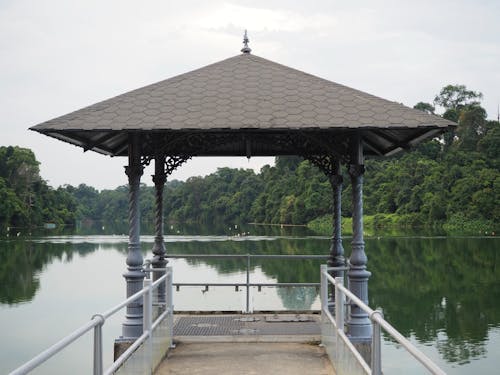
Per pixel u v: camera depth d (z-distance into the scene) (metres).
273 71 7.57
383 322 3.31
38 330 16.19
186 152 8.20
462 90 79.06
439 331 18.73
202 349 6.61
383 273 29.69
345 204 45.69
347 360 4.94
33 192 81.25
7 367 12.36
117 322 15.37
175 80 7.39
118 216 127.62
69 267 31.47
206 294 8.31
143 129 6.14
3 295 22.48
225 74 7.52
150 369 5.48
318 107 6.57
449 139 68.19
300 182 58.22
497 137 59.38
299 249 30.34
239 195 72.19
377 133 6.98
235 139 7.79
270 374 5.70
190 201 79.75
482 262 32.84
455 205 51.47
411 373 12.64
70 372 8.09
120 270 30.08
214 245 34.31
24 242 50.59
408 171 57.09
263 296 8.28
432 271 30.17
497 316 20.48
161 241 8.41
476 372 14.21
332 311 8.00
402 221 52.53
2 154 77.94
